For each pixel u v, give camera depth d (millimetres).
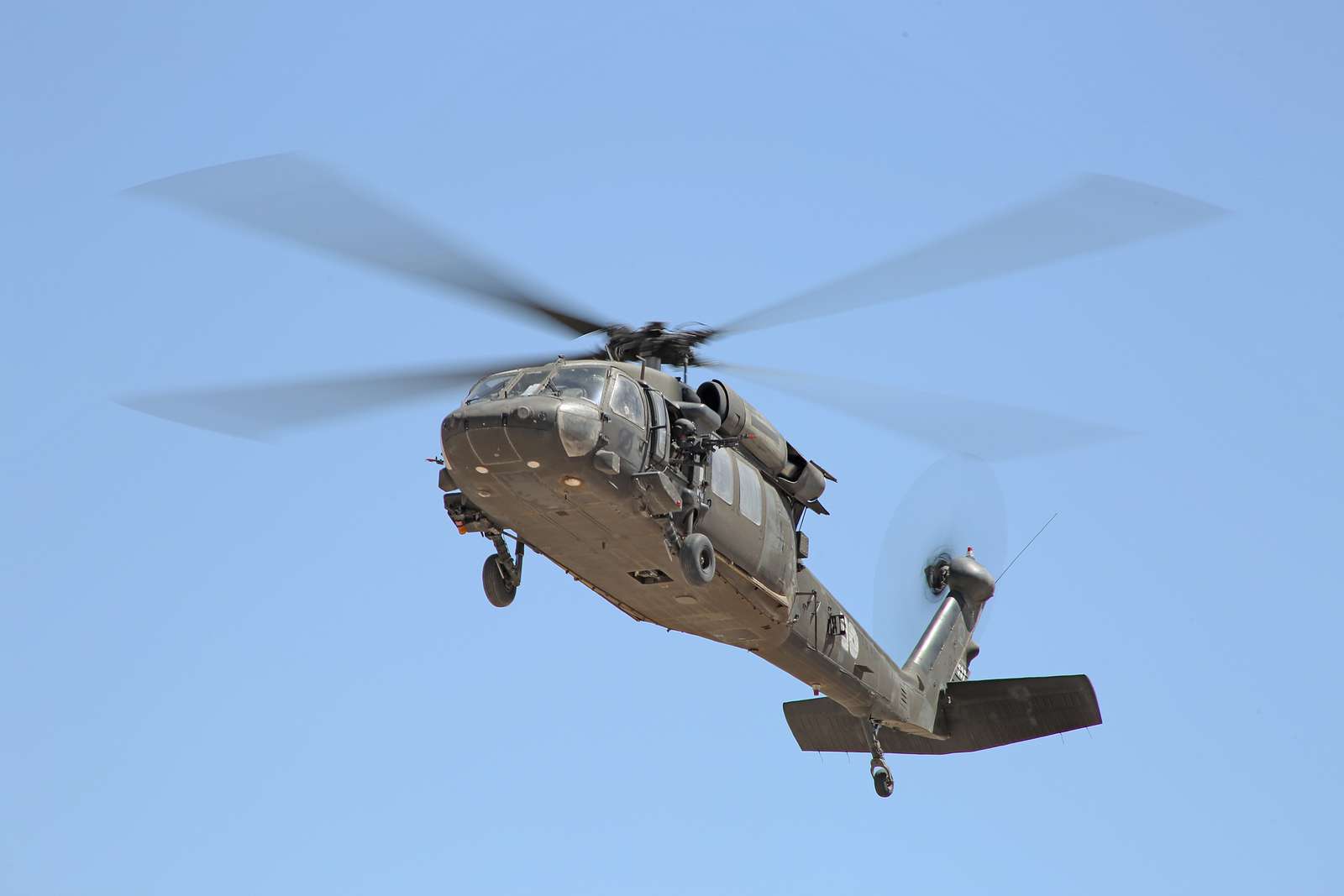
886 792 92438
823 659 87062
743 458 77000
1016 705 101375
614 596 78812
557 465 65812
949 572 107062
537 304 69125
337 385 64000
